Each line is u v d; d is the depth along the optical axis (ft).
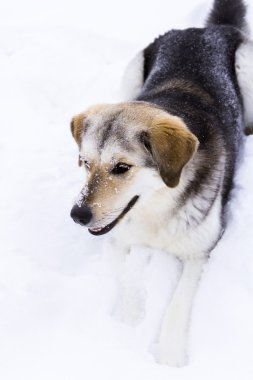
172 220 4.86
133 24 7.59
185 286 4.84
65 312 4.84
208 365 4.50
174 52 5.75
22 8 8.26
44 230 5.39
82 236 5.34
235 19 6.51
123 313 4.82
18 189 5.70
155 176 4.66
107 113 4.73
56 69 6.93
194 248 4.94
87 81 6.82
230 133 5.35
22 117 6.46
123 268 5.01
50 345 4.67
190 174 4.77
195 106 5.20
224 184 5.21
